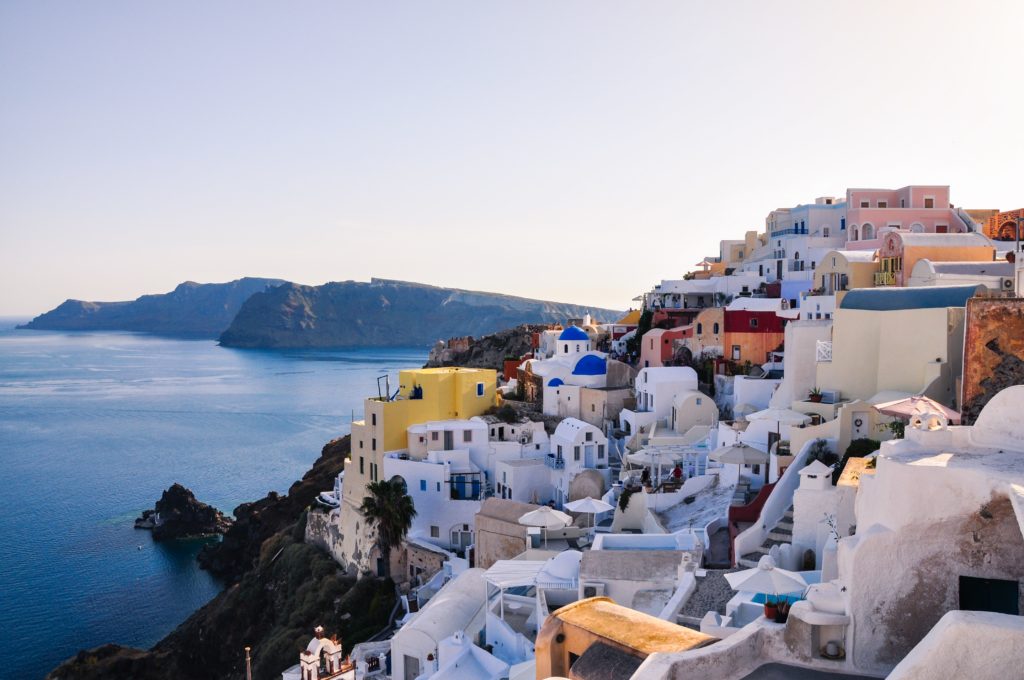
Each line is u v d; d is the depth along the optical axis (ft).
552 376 280.51
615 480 222.89
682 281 340.59
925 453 47.32
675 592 107.34
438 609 152.25
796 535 115.55
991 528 41.45
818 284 245.04
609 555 122.93
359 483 252.42
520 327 490.08
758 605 88.02
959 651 34.55
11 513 428.97
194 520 386.93
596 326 426.51
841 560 46.19
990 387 61.52
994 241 221.05
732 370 249.55
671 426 237.25
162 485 495.41
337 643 113.91
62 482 506.07
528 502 230.68
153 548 365.81
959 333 143.13
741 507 138.41
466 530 228.02
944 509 42.42
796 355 182.70
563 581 130.11
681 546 131.95
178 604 299.79
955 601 42.47
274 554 286.46
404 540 224.94
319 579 242.99
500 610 141.08
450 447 243.19
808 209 337.31
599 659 49.88
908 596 43.16
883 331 157.07
